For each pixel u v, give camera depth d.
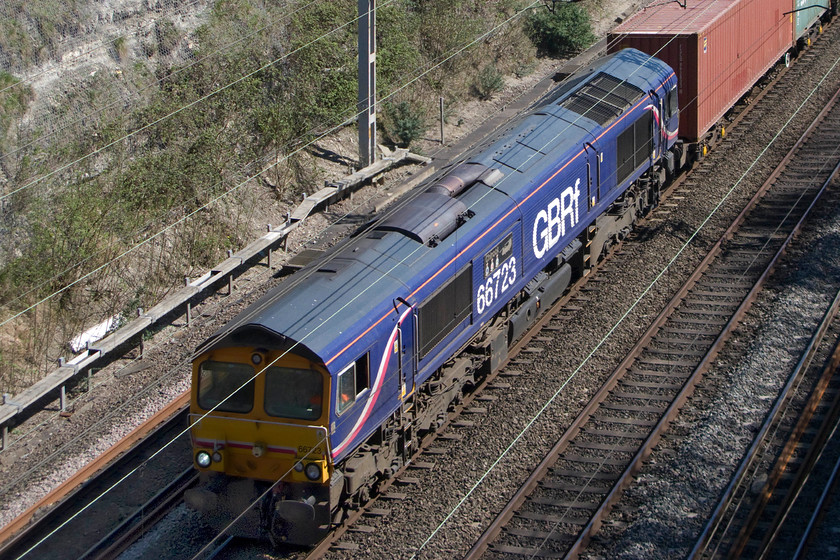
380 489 18.33
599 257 27.72
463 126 40.12
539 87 43.62
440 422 20.09
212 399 16.77
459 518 17.28
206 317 26.16
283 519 16.77
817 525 16.16
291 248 30.09
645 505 17.09
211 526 17.45
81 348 24.78
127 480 19.31
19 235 26.14
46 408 22.59
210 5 35.56
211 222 29.89
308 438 16.06
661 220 29.73
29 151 27.42
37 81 29.08
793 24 41.09
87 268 26.16
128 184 28.16
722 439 18.77
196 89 32.72
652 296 25.14
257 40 35.47
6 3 29.19
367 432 17.11
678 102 31.23
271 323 16.23
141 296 26.77
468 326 20.30
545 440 19.47
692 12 33.41
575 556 15.93
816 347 21.89
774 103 37.97
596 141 25.23
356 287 17.62
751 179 31.58
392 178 35.12
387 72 38.94
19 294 24.84
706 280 25.67
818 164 31.89
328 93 35.25
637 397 20.66
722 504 16.75
